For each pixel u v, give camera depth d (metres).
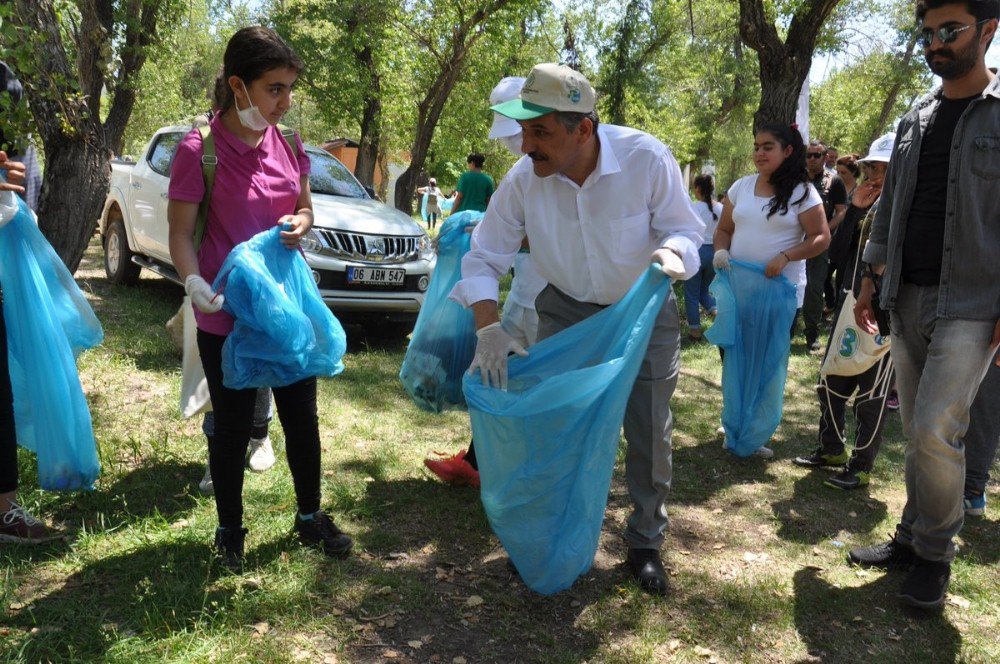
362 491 3.90
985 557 3.62
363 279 6.77
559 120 2.68
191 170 2.87
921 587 3.09
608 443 2.82
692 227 2.98
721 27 25.75
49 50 4.62
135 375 5.34
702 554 3.57
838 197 8.16
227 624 2.73
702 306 9.75
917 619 3.08
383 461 4.32
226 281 2.84
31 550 3.09
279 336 2.83
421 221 29.03
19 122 3.47
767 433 4.68
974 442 4.00
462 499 3.90
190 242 2.91
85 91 6.50
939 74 2.83
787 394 6.48
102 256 10.94
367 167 20.52
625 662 2.72
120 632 2.64
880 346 4.08
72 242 4.98
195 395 3.51
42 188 4.96
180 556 3.11
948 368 2.89
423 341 4.20
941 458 2.91
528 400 2.73
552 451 2.77
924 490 2.98
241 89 2.82
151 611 2.75
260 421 3.97
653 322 2.80
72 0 6.53
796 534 3.82
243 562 3.08
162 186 7.57
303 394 3.13
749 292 4.58
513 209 3.11
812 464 4.74
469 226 4.14
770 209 4.55
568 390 2.71
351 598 2.97
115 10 12.31
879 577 3.39
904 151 3.08
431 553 3.36
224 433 3.00
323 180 7.82
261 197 3.00
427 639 2.77
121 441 4.20
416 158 16.92
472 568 3.27
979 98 2.82
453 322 4.15
